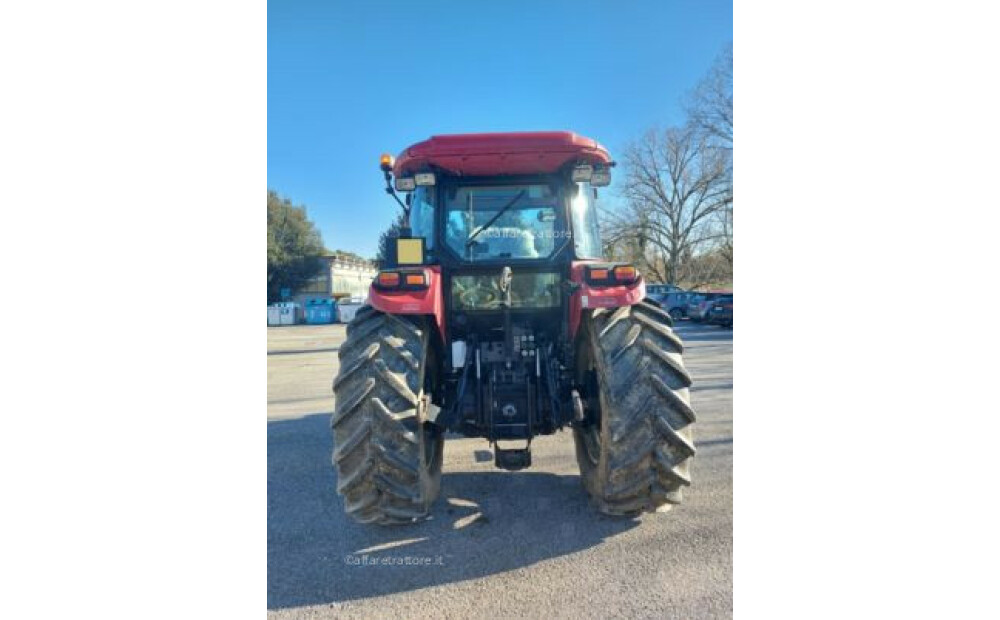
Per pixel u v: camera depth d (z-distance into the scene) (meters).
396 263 3.10
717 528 2.97
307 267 33.28
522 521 3.10
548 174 3.54
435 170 3.43
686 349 11.57
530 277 3.54
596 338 2.94
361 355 2.81
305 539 2.96
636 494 2.83
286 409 6.70
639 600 2.38
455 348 3.38
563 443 4.57
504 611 2.33
